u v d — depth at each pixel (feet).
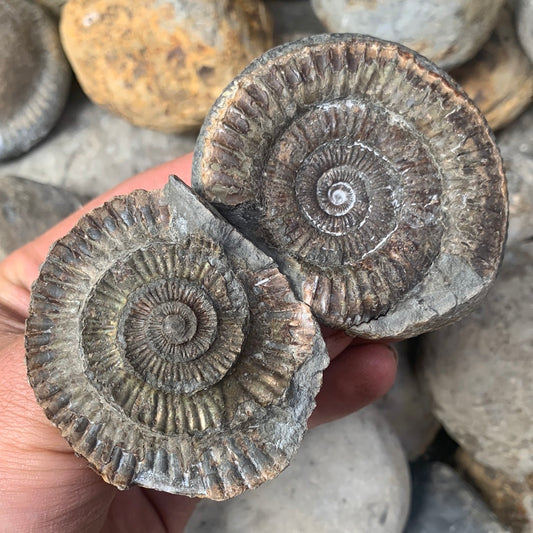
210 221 0.49
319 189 0.54
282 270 0.52
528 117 0.88
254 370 0.48
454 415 0.78
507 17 0.82
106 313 0.46
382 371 0.71
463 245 0.53
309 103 0.52
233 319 0.47
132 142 0.95
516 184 0.82
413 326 0.53
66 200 0.90
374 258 0.53
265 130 0.52
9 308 0.63
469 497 0.82
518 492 0.79
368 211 0.54
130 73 0.83
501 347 0.73
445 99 0.52
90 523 0.57
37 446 0.49
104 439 0.46
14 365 0.51
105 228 0.49
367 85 0.51
